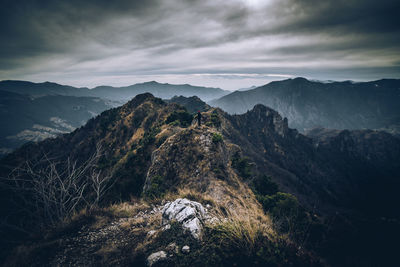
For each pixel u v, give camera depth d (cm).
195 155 2520
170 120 7669
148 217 831
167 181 2302
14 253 588
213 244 550
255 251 524
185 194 1095
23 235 672
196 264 501
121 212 880
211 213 798
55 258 570
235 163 3400
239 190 1967
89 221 777
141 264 531
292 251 547
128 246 610
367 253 635
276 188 4119
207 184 1916
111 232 704
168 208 758
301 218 1525
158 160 2841
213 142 2683
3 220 637
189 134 2953
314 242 716
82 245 629
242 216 684
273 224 714
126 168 4375
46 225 741
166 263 514
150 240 619
